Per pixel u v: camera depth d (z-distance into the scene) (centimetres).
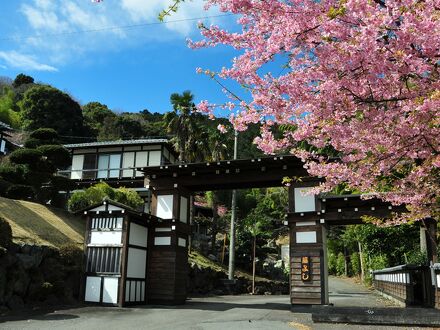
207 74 615
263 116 623
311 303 1489
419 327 1076
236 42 607
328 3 488
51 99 4859
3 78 6912
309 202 1593
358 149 682
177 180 1816
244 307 1617
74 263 1598
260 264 3478
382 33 480
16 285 1265
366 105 574
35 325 990
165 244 1741
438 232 1476
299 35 527
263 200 4734
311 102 569
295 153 864
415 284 1784
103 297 1548
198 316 1282
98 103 6906
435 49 473
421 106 512
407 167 848
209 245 3431
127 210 1591
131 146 3111
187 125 3322
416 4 455
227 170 1723
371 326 1094
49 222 1858
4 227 1280
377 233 2445
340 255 5128
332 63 520
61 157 2128
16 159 1998
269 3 516
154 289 1705
